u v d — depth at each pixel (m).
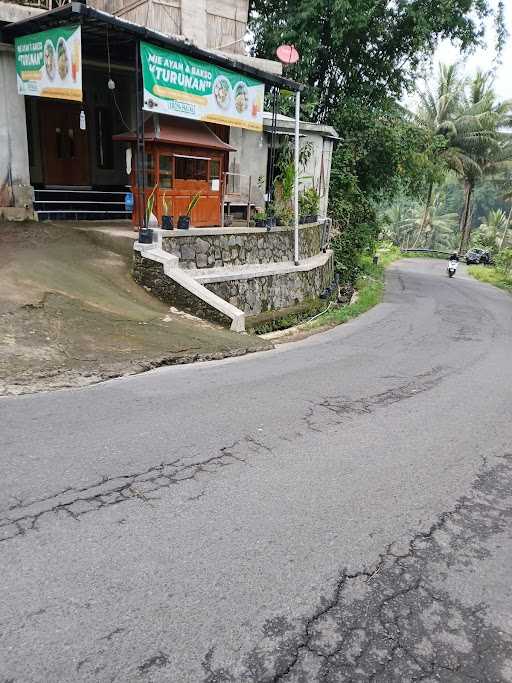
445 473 4.58
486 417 6.19
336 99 24.11
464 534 3.67
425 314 14.84
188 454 4.36
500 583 3.18
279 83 11.97
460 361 9.20
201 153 11.05
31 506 3.42
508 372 8.64
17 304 7.03
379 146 22.98
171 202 10.65
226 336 8.55
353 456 4.71
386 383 7.30
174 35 11.52
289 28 20.72
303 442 4.89
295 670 2.41
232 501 3.73
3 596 2.66
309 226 14.45
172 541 3.21
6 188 10.73
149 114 10.93
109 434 4.54
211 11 12.86
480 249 40.34
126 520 3.37
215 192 11.62
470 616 2.88
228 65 10.61
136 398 5.49
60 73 8.91
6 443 4.20
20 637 2.42
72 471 3.88
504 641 2.72
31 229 10.48
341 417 5.70
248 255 11.59
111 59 11.90
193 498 3.71
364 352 9.34
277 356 8.36
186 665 2.36
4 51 10.10
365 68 23.50
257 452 4.56
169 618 2.61
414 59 23.11
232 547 3.21
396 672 2.46
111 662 2.34
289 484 4.07
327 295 14.86
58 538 3.13
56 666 2.29
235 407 5.59
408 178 25.66
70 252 9.78
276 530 3.44
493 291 23.28
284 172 14.37
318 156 17.80
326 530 3.51
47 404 5.04
